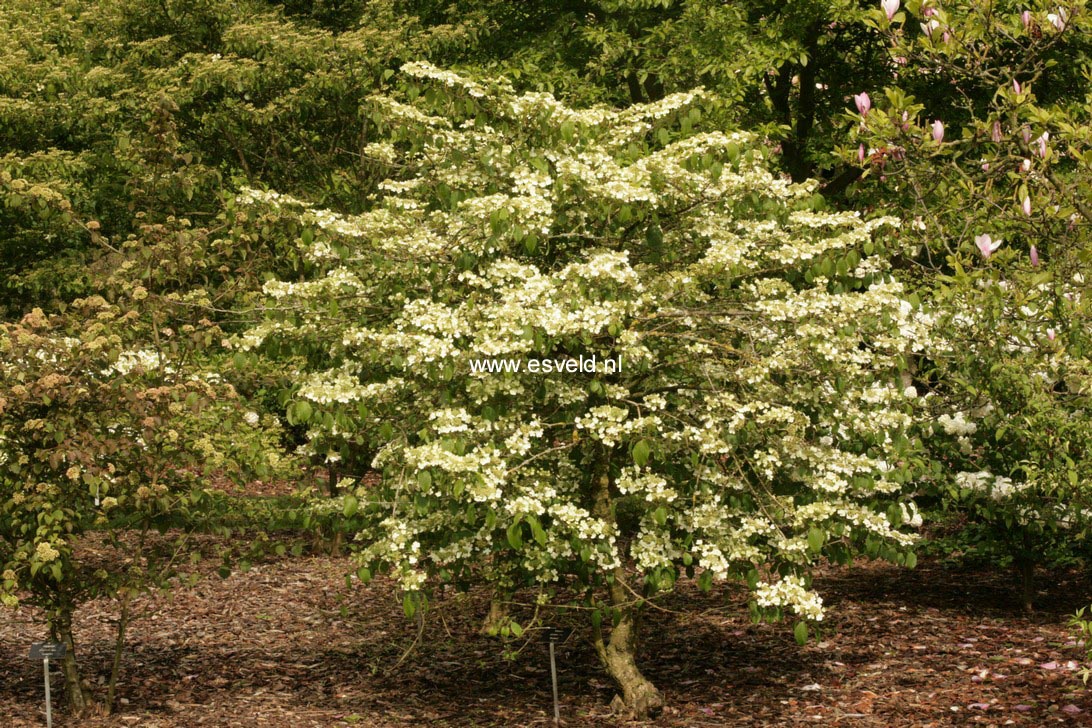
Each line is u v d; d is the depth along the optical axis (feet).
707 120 32.68
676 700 19.63
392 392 17.97
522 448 16.44
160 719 19.13
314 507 19.31
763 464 17.26
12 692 20.80
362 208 32.71
